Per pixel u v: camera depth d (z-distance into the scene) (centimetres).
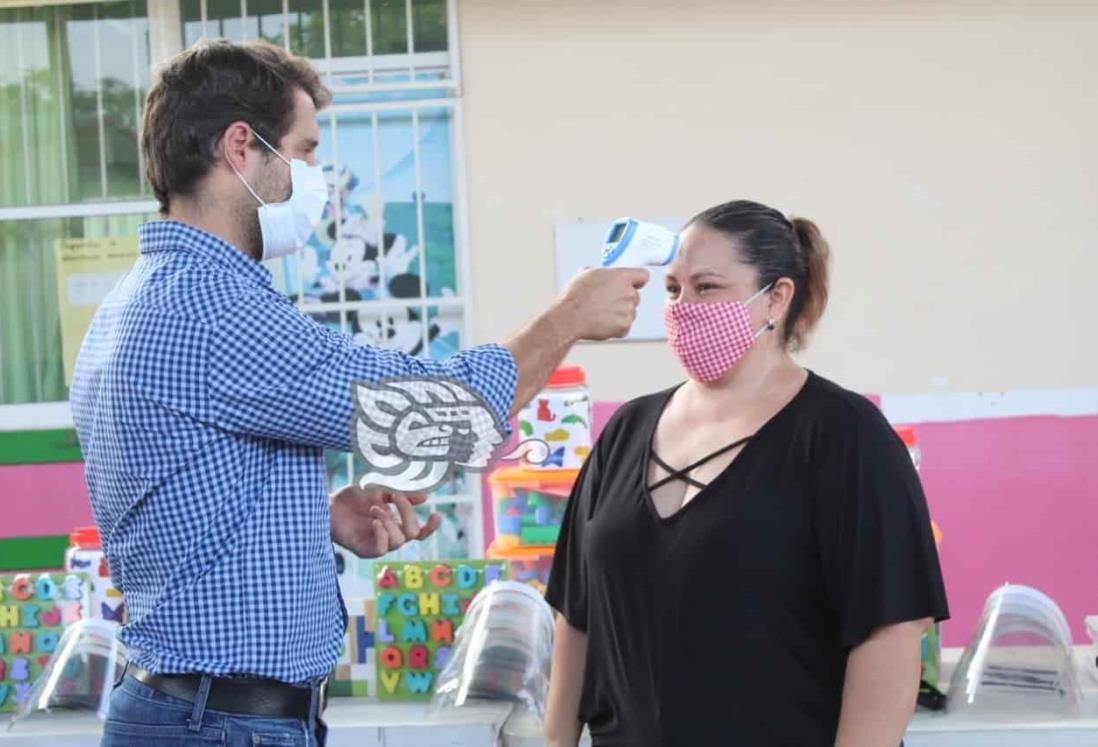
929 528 247
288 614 230
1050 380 686
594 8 691
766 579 248
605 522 266
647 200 695
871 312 691
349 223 713
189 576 226
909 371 691
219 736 224
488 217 702
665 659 253
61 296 729
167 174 239
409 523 268
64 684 332
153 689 228
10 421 727
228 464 228
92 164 725
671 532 256
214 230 239
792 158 690
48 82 723
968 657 309
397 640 337
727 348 264
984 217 687
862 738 241
